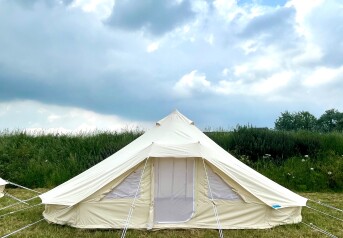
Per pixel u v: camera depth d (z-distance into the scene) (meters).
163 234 5.93
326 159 12.05
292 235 6.00
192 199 6.28
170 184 6.31
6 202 8.31
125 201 6.16
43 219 6.58
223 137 13.41
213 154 6.33
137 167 6.23
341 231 6.48
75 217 6.13
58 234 5.81
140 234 5.91
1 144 12.41
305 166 11.62
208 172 6.30
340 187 10.85
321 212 7.41
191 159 6.34
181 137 6.70
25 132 13.82
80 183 6.38
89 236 5.72
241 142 12.62
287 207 6.41
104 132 14.17
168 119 7.14
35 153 12.35
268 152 12.38
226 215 6.24
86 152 12.42
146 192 6.21
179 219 6.24
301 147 12.59
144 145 6.53
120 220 6.12
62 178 10.95
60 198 6.28
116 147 12.43
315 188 10.88
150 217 6.11
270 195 6.36
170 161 6.34
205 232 6.03
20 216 6.96
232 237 5.79
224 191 6.28
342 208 8.41
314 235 6.09
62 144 13.04
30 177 10.96
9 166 11.30
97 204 6.11
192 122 7.31
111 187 6.15
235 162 6.74
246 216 6.27
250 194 6.27
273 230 6.19
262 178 6.70
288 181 11.13
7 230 6.08
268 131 13.27
